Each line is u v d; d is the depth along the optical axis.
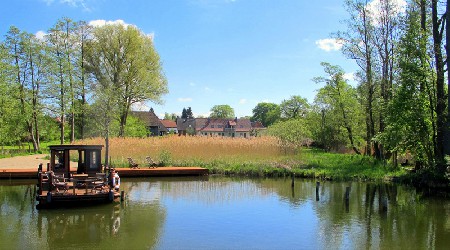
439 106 22.34
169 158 30.08
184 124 108.62
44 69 43.00
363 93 32.06
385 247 12.00
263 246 12.10
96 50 45.47
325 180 25.39
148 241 12.52
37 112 44.28
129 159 28.05
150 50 47.53
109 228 13.95
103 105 32.78
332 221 15.02
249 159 30.52
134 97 46.94
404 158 33.06
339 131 41.09
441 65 22.44
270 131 52.94
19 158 36.94
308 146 50.00
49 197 16.17
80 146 18.66
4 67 38.25
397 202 18.50
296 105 92.25
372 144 33.69
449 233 13.44
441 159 21.66
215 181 25.20
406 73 22.53
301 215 15.99
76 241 12.48
